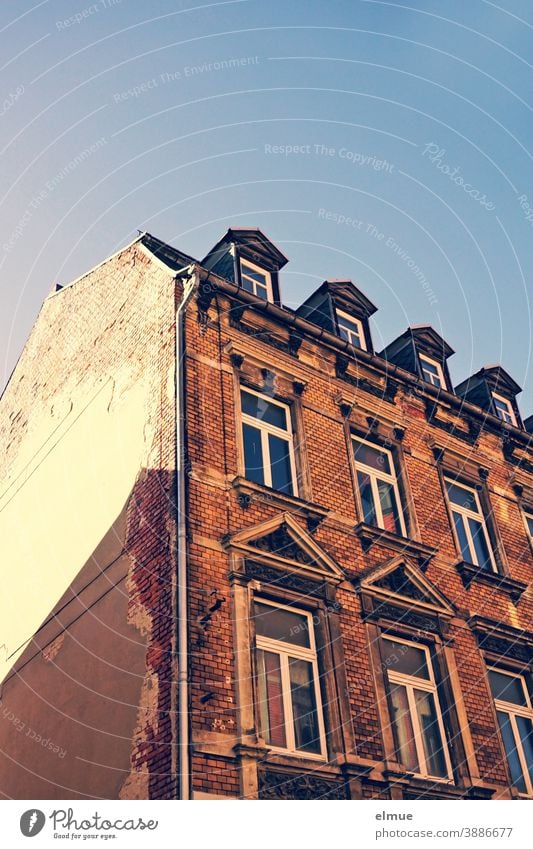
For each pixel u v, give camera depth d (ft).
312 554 39.42
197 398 40.52
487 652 43.88
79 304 55.83
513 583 47.93
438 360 58.95
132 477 41.68
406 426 50.52
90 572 42.52
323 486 43.14
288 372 46.14
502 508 52.85
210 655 33.06
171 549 35.76
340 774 33.73
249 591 35.78
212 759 30.68
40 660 44.06
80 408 50.44
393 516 46.73
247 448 41.86
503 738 41.93
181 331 42.19
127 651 36.37
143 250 49.70
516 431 56.39
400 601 41.55
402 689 39.24
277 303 49.93
